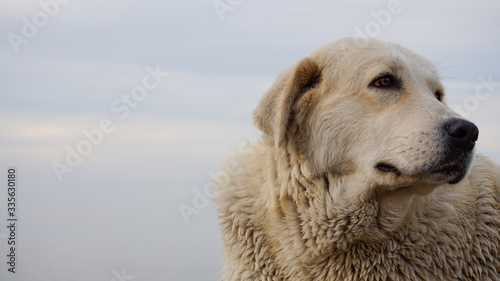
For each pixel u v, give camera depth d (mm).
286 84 1807
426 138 1726
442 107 1754
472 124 1733
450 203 1825
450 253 1804
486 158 1922
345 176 1795
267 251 1830
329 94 1804
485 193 1854
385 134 1759
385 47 1820
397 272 1797
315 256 1807
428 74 1833
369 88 1782
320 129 1796
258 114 1820
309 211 1804
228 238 1865
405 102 1770
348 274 1804
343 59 1806
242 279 1843
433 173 1731
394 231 1796
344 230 1799
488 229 1832
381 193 1783
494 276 1825
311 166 1801
